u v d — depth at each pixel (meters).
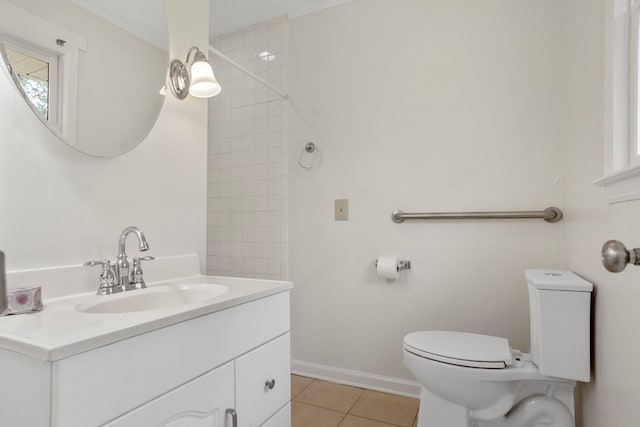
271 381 1.09
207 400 0.86
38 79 0.96
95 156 1.09
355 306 2.05
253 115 2.39
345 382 2.06
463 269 1.80
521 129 1.70
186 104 1.44
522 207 1.68
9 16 0.91
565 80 1.54
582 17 1.29
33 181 0.95
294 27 2.28
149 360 0.72
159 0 1.33
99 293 1.03
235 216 2.43
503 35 1.75
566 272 1.39
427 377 1.30
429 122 1.89
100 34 1.12
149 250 1.27
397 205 1.96
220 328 0.91
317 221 2.17
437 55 1.88
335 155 2.13
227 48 2.51
